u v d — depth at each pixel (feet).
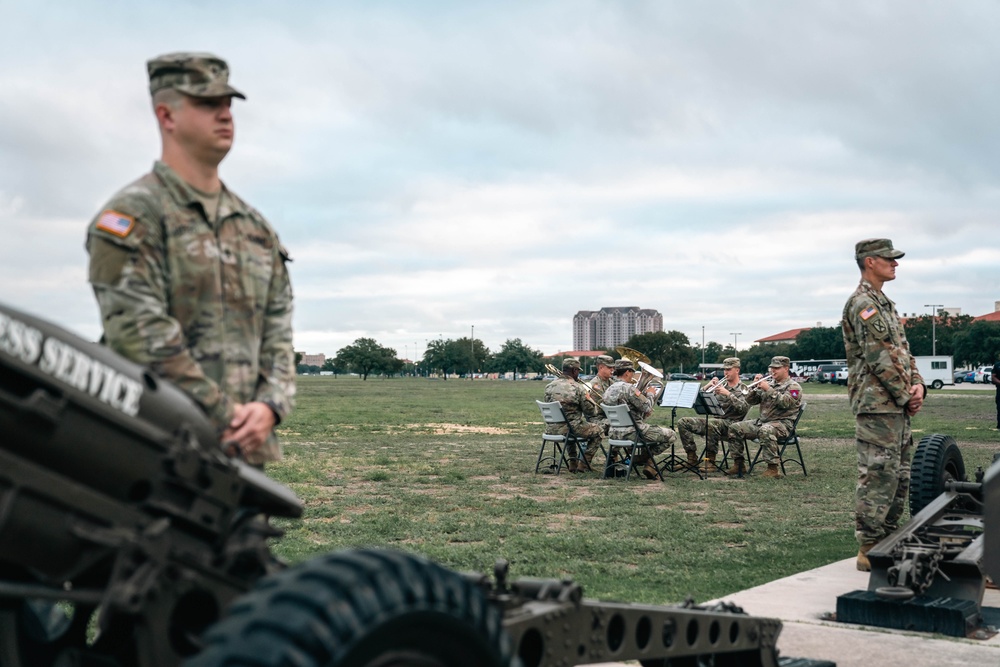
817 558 25.35
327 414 101.55
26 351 6.18
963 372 311.88
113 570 6.39
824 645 16.88
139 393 6.80
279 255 10.26
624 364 45.98
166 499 6.79
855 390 23.88
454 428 80.07
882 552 19.61
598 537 28.02
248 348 9.59
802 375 392.88
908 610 18.03
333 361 567.59
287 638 5.19
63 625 8.80
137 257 8.66
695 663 11.33
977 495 22.47
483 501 35.86
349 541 26.68
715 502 36.42
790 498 38.06
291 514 8.04
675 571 23.32
